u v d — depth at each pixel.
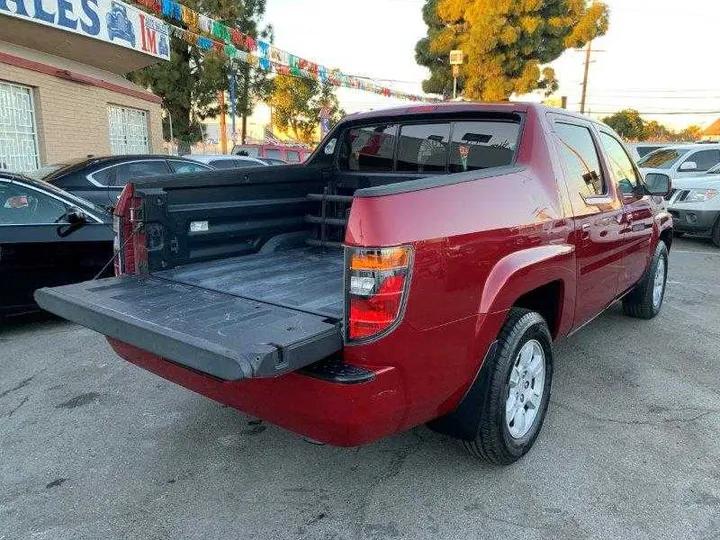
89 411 3.88
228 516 2.78
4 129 10.66
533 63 27.92
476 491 2.97
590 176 4.06
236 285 3.23
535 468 3.19
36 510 2.82
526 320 3.04
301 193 4.49
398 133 4.29
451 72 29.30
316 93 39.47
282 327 2.38
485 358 2.83
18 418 3.77
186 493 2.97
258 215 4.15
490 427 2.93
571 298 3.61
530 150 3.40
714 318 6.14
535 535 2.63
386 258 2.29
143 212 3.39
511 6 26.84
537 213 3.17
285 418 2.52
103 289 3.13
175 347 2.25
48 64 11.77
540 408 3.36
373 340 2.30
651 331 5.65
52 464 3.23
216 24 10.85
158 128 16.80
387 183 4.38
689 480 3.07
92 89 13.23
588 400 4.08
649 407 3.97
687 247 11.17
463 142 3.92
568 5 28.41
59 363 4.75
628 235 4.64
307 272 3.59
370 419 2.35
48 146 11.59
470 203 2.71
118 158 8.52
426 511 2.82
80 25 10.92
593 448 3.41
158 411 3.88
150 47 13.34
